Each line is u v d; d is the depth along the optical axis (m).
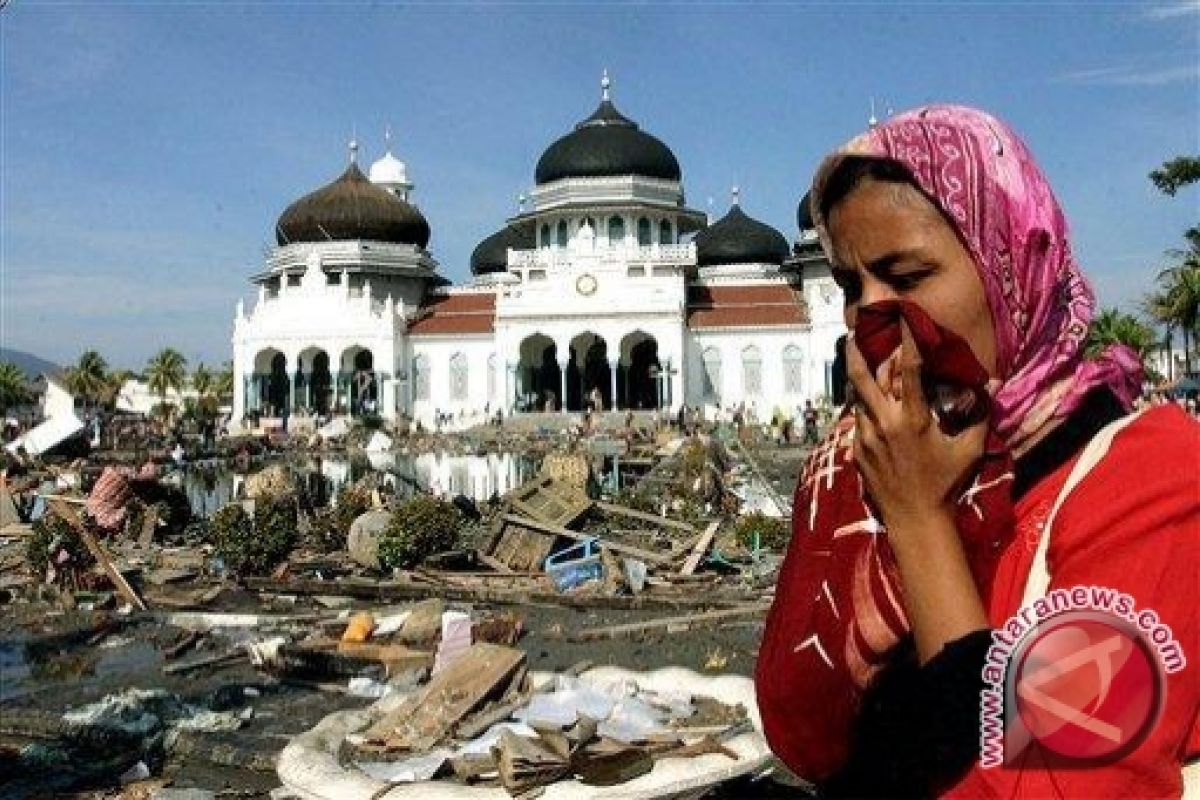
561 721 6.77
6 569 19.36
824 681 1.86
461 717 6.91
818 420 64.00
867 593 1.79
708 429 53.19
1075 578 1.55
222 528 19.23
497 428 70.94
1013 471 1.71
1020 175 1.79
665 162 84.50
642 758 6.11
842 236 1.90
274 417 81.06
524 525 19.56
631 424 64.62
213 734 9.69
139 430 77.44
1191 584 1.50
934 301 1.79
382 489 30.75
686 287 80.38
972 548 1.67
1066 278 1.82
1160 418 1.64
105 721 10.12
